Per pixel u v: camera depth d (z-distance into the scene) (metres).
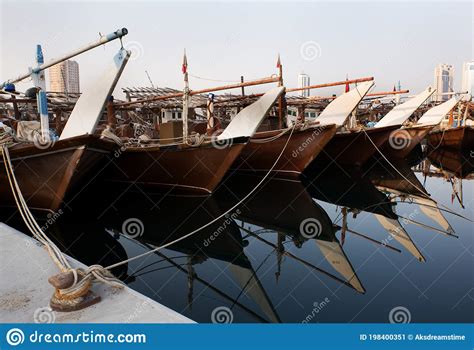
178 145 11.21
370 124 24.77
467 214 11.09
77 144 8.19
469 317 4.79
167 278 6.29
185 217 10.41
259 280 6.22
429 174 19.73
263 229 9.45
